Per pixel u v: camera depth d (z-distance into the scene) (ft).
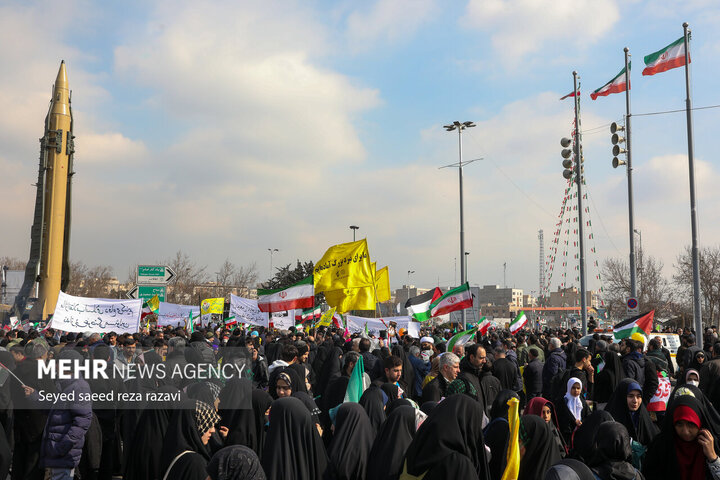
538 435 18.69
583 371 33.68
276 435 18.53
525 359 51.93
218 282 270.87
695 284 75.25
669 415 17.17
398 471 17.13
